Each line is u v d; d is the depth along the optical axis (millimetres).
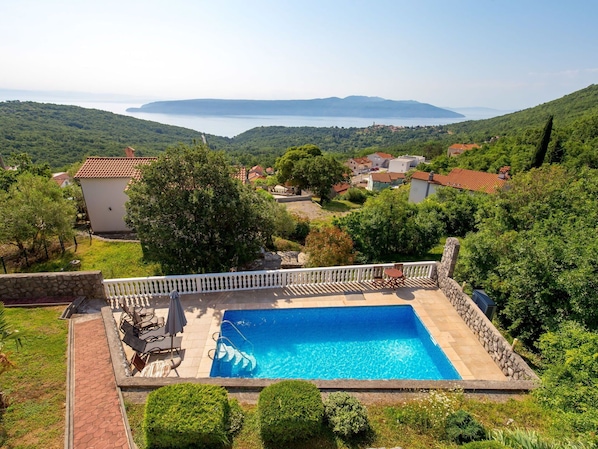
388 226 19078
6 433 5613
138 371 7879
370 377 9031
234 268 14680
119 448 5457
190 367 8312
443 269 12438
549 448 4875
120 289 10961
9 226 15516
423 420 6066
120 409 6273
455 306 11461
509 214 15297
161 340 8859
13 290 10031
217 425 5387
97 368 7383
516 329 10789
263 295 11836
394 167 95625
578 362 6109
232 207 12820
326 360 9609
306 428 5590
